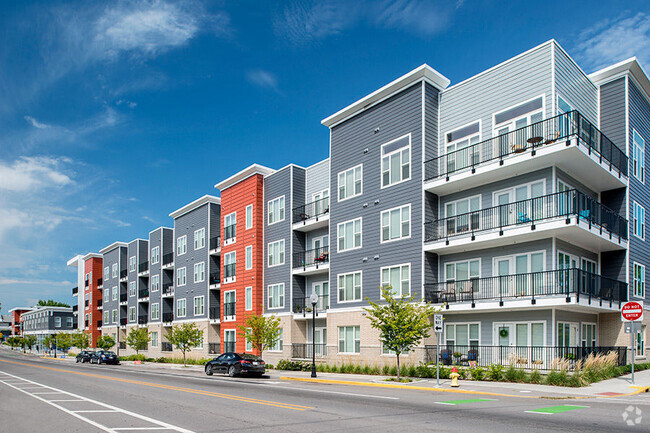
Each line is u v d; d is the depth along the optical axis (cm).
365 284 2834
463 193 2541
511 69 2388
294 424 1099
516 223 2209
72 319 9606
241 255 3969
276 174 3784
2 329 14638
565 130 2205
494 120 2425
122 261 6844
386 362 2623
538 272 2077
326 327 3253
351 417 1191
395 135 2773
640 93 2691
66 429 1062
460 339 2483
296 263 3525
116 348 6638
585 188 2439
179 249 5178
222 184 4266
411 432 990
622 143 2492
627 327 1841
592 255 2475
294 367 3112
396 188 2727
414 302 2502
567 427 1020
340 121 3169
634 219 2564
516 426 1038
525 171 2281
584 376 1883
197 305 4706
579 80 2433
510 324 2284
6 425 1132
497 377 2034
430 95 2684
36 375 2984
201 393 1788
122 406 1440
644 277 2625
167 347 5309
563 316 2203
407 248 2612
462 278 2503
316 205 3528
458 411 1273
